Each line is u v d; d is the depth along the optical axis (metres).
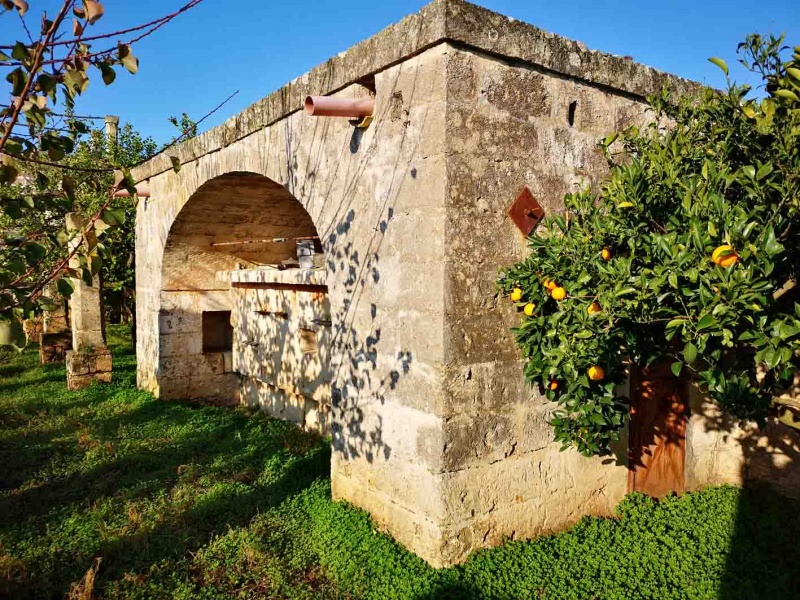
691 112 4.05
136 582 3.88
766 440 5.78
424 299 3.98
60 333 12.60
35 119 2.34
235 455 6.42
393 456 4.31
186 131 2.85
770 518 5.12
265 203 8.07
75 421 7.62
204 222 8.23
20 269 2.30
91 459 6.23
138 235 9.59
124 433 7.15
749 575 4.24
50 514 4.89
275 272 7.64
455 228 3.86
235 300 9.15
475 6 3.85
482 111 3.98
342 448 4.91
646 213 3.58
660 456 5.56
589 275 3.50
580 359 3.58
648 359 3.71
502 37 3.99
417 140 4.00
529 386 4.34
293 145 5.43
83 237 2.31
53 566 4.09
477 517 4.06
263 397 8.61
